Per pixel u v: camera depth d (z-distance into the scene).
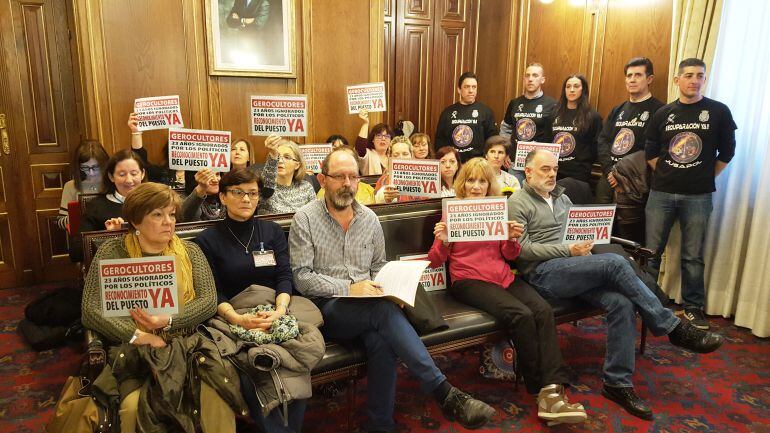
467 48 5.60
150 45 3.72
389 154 3.73
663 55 3.83
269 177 3.04
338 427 2.33
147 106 3.29
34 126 3.85
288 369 1.90
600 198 3.80
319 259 2.35
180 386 1.72
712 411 2.46
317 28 4.26
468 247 2.71
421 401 2.53
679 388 2.65
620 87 4.21
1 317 3.44
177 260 1.96
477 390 2.62
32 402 2.49
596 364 2.89
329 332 2.23
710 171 3.28
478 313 2.49
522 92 5.19
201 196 2.66
